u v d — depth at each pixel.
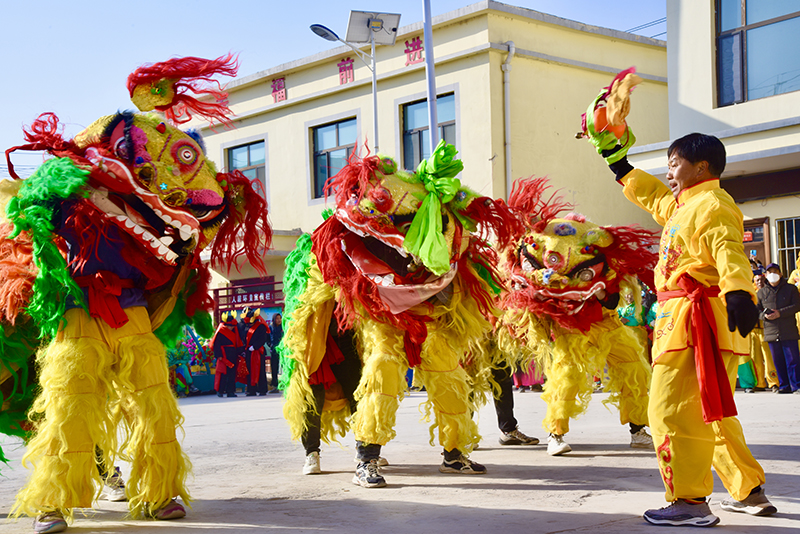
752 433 6.37
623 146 3.99
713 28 13.52
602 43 18.14
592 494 4.18
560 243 5.61
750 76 13.20
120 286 3.63
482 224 4.81
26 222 3.50
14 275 3.64
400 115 18.11
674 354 3.39
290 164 20.55
